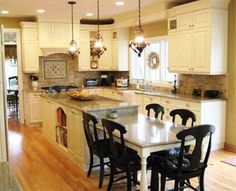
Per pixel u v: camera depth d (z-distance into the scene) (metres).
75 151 4.89
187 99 5.52
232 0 5.38
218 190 3.87
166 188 3.88
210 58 5.32
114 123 3.39
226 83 5.55
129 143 3.25
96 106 4.76
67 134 5.21
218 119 5.49
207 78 5.93
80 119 4.61
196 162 3.18
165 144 3.15
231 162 4.87
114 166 3.68
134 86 8.30
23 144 6.12
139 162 3.43
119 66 8.46
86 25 8.48
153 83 7.59
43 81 8.49
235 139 5.44
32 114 7.76
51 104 5.93
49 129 6.20
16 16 7.79
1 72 4.67
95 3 6.21
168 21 6.25
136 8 6.80
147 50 7.82
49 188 3.99
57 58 8.62
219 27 5.36
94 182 4.19
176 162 3.29
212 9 5.25
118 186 4.03
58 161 5.07
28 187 4.03
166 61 7.20
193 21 5.59
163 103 6.19
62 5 6.39
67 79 8.82
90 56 8.70
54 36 7.96
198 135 3.09
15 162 5.02
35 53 7.89
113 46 8.62
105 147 3.93
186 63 5.83
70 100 5.54
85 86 8.80
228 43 5.50
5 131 4.79
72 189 3.96
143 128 3.73
